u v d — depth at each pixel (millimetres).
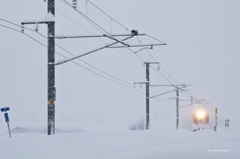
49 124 30828
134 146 25812
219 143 19922
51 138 28156
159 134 33844
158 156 17859
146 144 27266
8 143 26297
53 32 30359
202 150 18109
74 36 30125
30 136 28859
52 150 24797
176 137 33500
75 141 27953
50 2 30391
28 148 25031
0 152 24031
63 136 29047
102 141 27703
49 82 30766
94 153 22562
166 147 18859
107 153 22641
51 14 30156
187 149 18234
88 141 28375
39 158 22844
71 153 22781
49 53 30516
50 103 30766
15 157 23062
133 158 17656
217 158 17266
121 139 29188
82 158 21406
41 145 25922
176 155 17812
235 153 17531
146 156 17828
